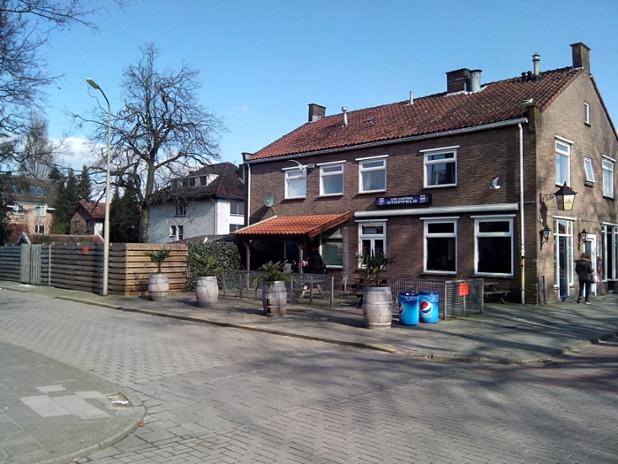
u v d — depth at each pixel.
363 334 12.30
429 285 15.21
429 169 21.39
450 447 5.33
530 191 18.42
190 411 6.59
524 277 18.38
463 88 23.80
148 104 35.53
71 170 32.56
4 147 26.77
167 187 36.97
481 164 19.72
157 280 18.88
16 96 13.58
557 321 14.82
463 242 20.00
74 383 7.59
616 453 5.19
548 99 19.36
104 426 5.75
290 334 12.41
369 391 7.62
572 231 20.67
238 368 9.00
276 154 26.91
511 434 5.75
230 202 44.81
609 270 24.02
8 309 16.94
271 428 5.93
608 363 10.05
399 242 21.91
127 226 51.66
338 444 5.41
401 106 25.80
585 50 22.19
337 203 24.31
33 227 67.31
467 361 10.07
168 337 12.03
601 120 23.55
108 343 11.17
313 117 31.06
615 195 24.64
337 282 23.75
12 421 5.87
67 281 23.97
